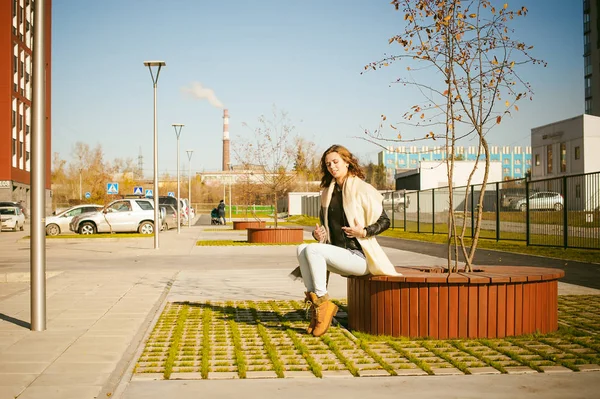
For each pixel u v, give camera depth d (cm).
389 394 417
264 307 816
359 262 595
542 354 521
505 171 12962
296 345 562
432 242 2333
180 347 572
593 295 898
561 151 4594
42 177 650
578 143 4356
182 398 409
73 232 3141
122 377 466
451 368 482
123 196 4969
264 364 504
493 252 1748
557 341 575
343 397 410
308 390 427
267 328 666
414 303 590
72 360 518
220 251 1927
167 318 729
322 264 595
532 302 599
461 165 5412
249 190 3825
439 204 2902
